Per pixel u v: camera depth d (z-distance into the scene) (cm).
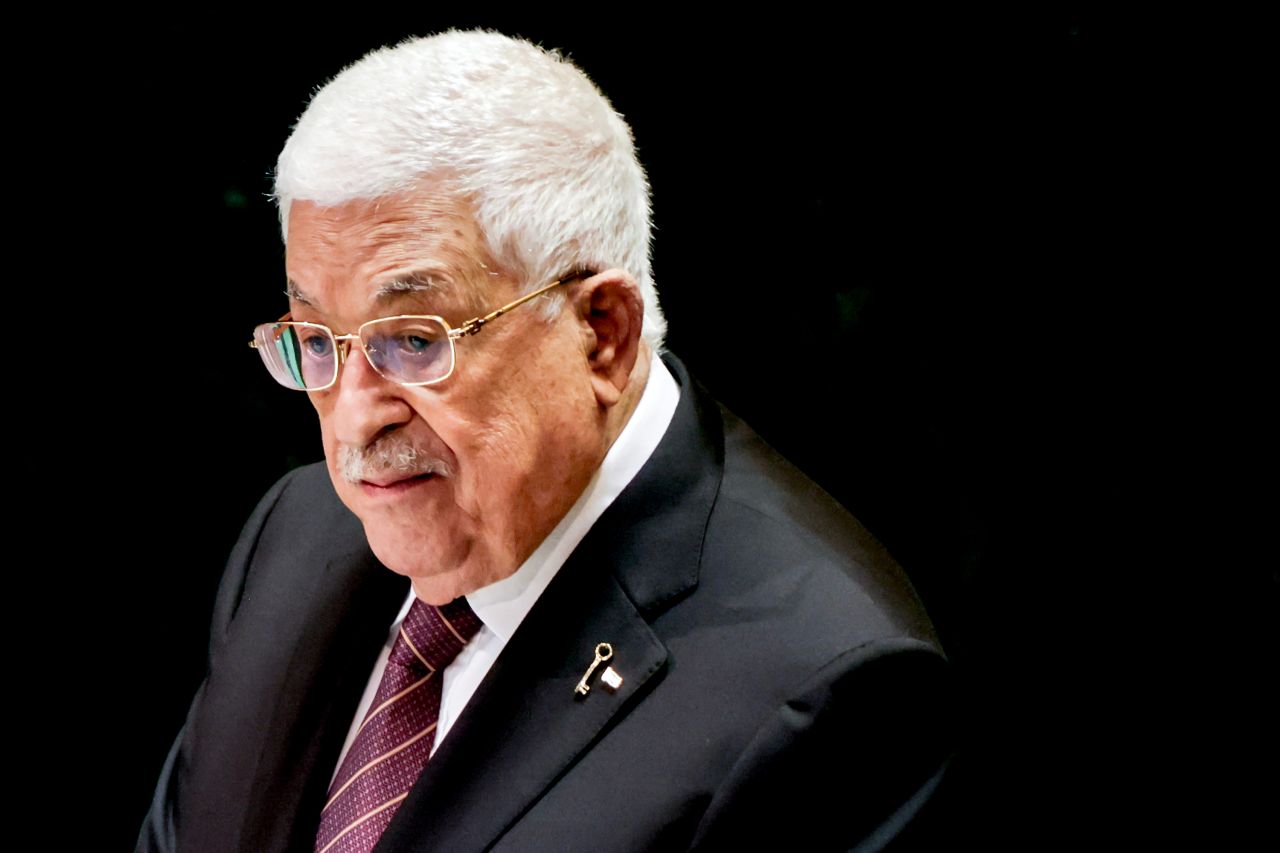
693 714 446
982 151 788
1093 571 790
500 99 414
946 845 456
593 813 439
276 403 885
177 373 894
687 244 836
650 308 488
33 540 891
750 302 830
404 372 418
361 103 409
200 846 516
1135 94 754
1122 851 772
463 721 462
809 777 440
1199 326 766
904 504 810
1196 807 765
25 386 895
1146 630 782
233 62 849
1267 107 733
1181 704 775
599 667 460
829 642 448
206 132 864
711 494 487
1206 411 769
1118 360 782
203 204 877
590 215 432
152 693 883
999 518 802
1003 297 796
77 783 866
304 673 521
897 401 809
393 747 488
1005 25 768
